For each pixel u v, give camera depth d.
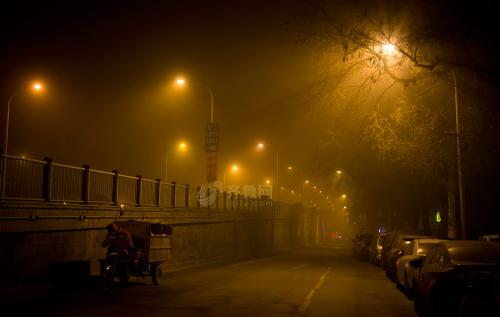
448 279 11.38
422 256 17.14
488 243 12.52
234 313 12.95
